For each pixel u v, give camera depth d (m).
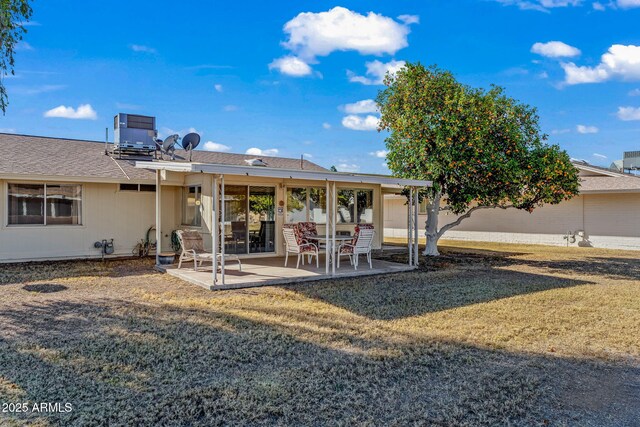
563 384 4.15
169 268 10.47
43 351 4.68
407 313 6.68
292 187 13.61
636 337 5.61
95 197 12.82
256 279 8.92
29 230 11.84
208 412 3.44
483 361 4.70
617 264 12.74
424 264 12.46
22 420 3.24
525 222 19.88
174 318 6.11
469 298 7.79
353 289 8.43
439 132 12.45
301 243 10.95
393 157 13.77
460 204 13.66
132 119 14.73
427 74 13.19
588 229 17.97
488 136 12.75
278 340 5.22
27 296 7.49
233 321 6.00
